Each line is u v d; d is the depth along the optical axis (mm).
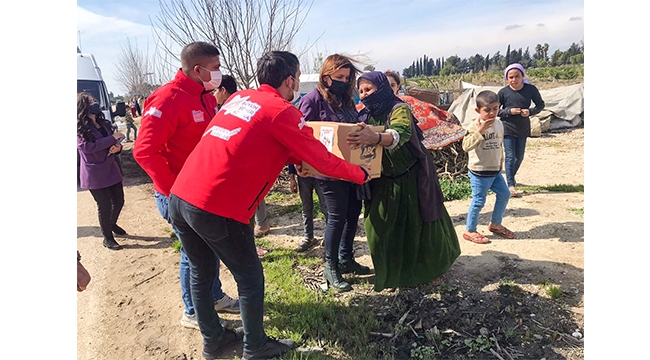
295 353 2689
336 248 3438
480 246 4141
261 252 4359
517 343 2748
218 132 2295
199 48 2650
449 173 6695
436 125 6613
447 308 3148
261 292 2555
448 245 3230
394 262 3148
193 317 3104
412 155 3002
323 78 3229
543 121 13039
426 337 2865
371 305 3273
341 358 2719
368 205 3182
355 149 2715
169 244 4887
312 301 3338
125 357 2854
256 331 2605
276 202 6352
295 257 4262
